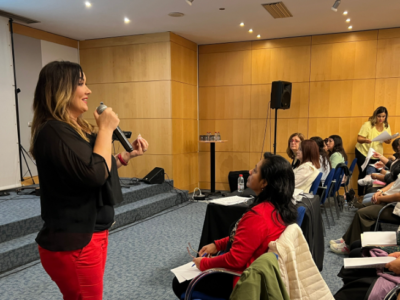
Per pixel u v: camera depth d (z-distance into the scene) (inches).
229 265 55.4
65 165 41.2
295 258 48.4
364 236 81.1
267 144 241.1
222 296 57.4
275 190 56.9
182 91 231.1
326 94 225.5
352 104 220.8
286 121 235.0
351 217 177.0
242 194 111.3
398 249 69.6
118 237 144.6
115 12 175.3
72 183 42.3
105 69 230.8
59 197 42.9
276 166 56.8
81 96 46.7
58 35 219.6
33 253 119.0
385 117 202.5
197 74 253.0
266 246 54.0
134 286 99.3
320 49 223.8
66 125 43.2
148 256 123.1
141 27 203.6
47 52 211.9
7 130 180.9
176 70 222.5
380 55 212.2
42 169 42.8
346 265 60.3
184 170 236.8
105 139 44.8
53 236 42.9
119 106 229.9
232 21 192.5
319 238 105.7
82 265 44.3
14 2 159.2
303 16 184.2
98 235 46.4
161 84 218.2
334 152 192.5
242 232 55.2
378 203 113.4
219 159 253.0
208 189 256.1
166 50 214.5
